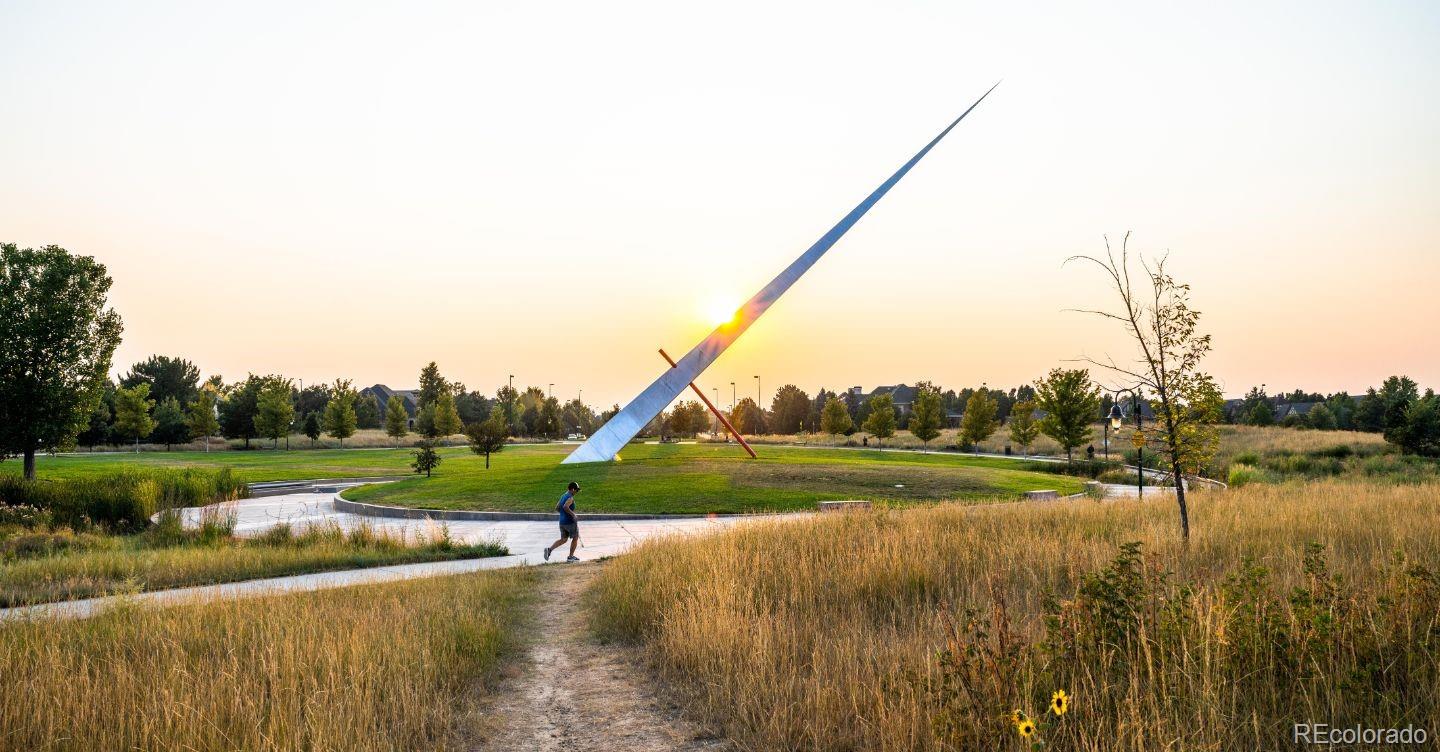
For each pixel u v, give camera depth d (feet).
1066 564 29.73
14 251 104.42
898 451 190.29
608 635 28.48
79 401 106.32
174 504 89.92
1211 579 23.50
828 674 19.34
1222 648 16.43
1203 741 13.48
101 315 110.11
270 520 81.66
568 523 52.42
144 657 22.59
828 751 15.94
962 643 17.88
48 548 56.65
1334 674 15.30
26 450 103.91
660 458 120.98
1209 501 56.18
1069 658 17.03
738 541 40.19
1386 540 32.35
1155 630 17.46
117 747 16.37
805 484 90.38
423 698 19.47
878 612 26.71
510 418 349.20
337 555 53.78
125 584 38.32
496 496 88.28
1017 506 57.47
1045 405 148.15
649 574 34.42
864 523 44.57
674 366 130.72
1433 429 125.18
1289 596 18.07
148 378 307.37
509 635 28.68
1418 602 17.57
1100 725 13.56
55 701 17.92
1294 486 72.23
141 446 233.55
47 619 29.40
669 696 21.09
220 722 17.16
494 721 19.45
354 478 136.56
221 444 249.34
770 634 22.16
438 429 265.54
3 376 101.76
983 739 14.58
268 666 20.81
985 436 198.39
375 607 29.71
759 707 17.98
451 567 50.34
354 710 17.69
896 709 16.19
